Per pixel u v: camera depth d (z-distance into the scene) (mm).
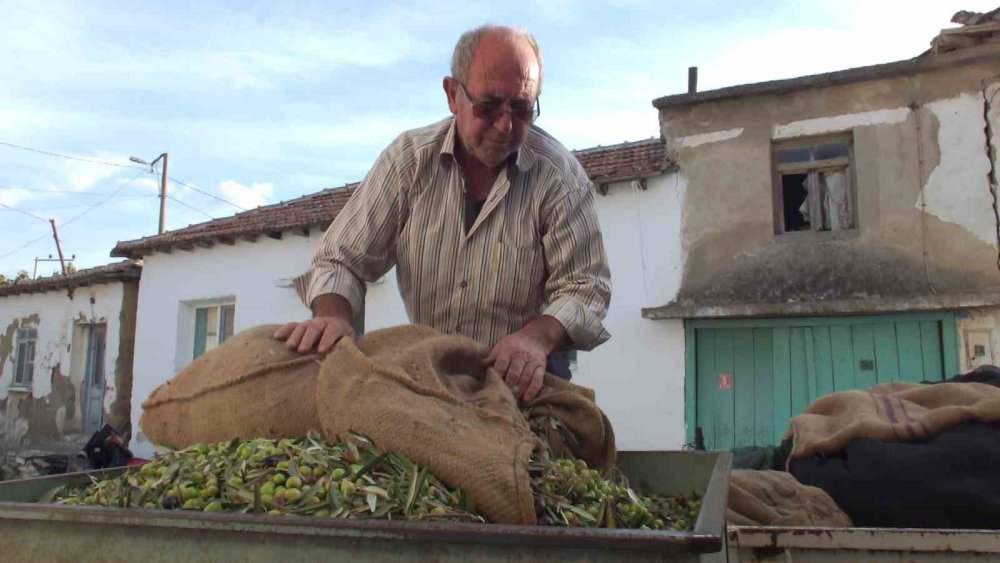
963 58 8125
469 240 2457
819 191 8969
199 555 1233
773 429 8539
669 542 1039
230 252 11758
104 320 13711
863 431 2508
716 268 8938
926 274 8250
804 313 8391
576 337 2355
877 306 8117
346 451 1594
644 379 8961
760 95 8969
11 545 1380
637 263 9203
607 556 1077
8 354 15875
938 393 2646
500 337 2520
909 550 1990
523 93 2168
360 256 2463
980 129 8148
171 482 1545
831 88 8750
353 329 2070
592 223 2543
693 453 2365
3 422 15625
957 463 2316
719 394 8789
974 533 1949
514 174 2445
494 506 1421
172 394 1998
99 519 1296
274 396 1840
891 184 8469
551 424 2025
